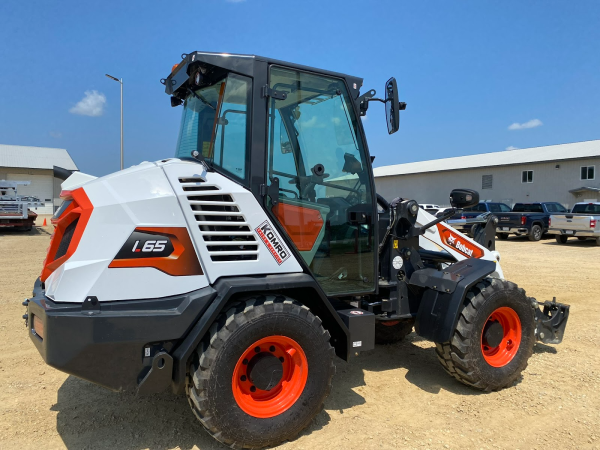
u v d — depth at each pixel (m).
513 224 18.72
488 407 3.58
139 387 2.65
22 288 7.73
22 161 36.00
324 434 3.14
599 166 27.48
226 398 2.76
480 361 3.72
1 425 3.25
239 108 3.10
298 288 3.16
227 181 3.01
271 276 3.07
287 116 3.31
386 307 3.91
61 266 2.70
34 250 12.77
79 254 2.65
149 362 2.72
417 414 3.46
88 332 2.53
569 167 28.92
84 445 3.01
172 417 3.41
